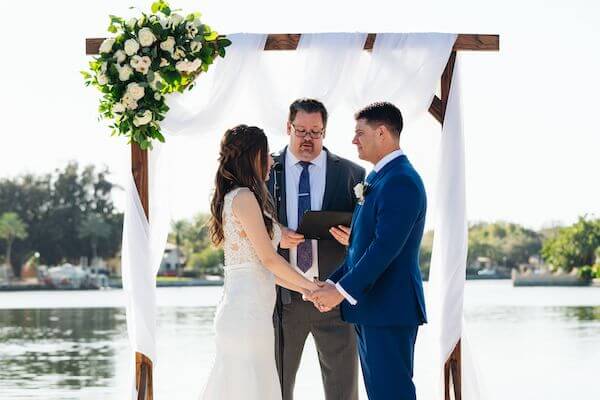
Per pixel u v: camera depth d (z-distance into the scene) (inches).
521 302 1225.4
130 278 249.6
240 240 209.0
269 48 251.3
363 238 208.7
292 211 241.3
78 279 2751.0
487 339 620.1
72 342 627.5
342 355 241.0
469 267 2795.3
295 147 239.8
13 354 546.3
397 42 249.3
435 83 247.6
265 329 209.9
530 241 2765.7
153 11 244.4
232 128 212.1
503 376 431.8
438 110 251.1
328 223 226.5
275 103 251.8
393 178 204.2
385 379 207.5
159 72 239.9
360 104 249.4
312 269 241.0
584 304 1152.2
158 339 621.9
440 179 250.2
